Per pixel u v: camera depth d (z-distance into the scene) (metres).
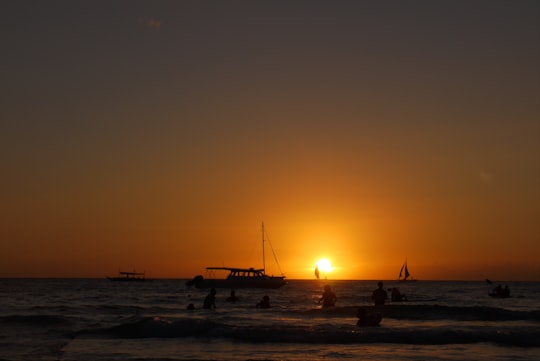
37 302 56.38
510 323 29.39
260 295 83.06
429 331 23.80
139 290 108.19
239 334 23.84
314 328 25.28
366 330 24.48
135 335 24.31
